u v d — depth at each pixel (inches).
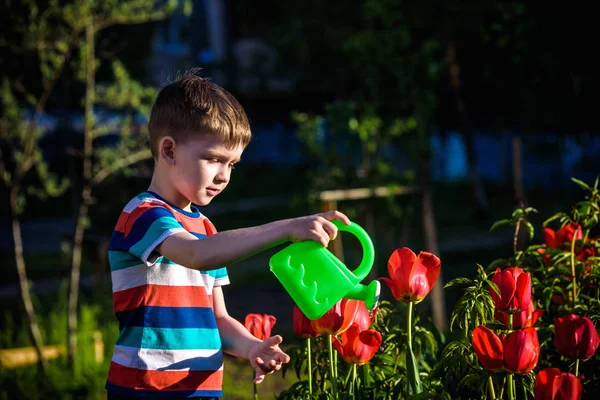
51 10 214.7
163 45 744.3
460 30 358.9
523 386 80.1
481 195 642.8
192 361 81.2
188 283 82.9
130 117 235.0
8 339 239.3
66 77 231.3
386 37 243.3
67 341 221.9
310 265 71.2
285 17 775.1
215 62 869.2
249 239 70.8
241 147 82.4
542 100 255.4
